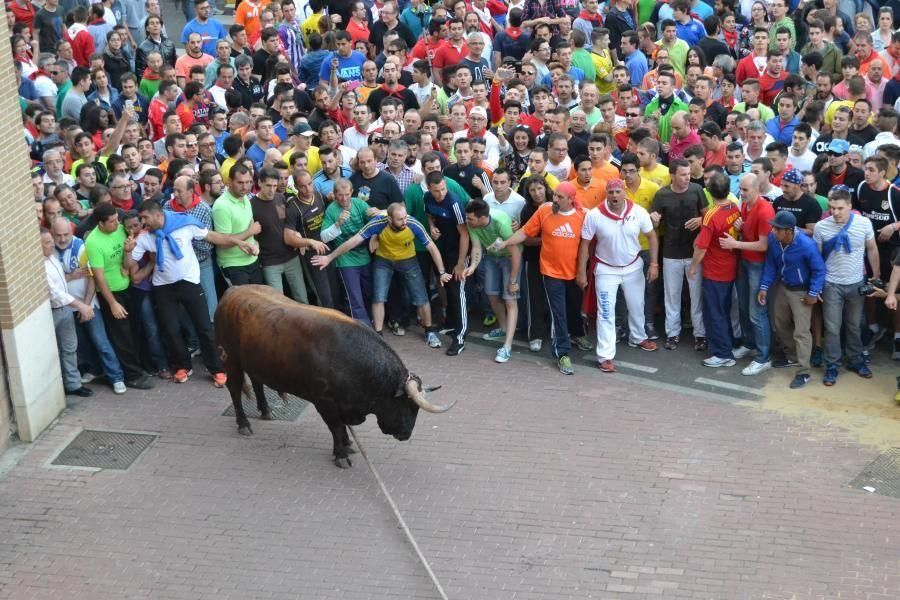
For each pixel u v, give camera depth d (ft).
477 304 52.60
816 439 41.81
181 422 43.65
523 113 57.31
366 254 49.16
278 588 34.65
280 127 55.93
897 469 39.88
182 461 41.14
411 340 49.96
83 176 48.47
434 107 59.00
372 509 38.29
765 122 56.03
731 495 38.65
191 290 45.32
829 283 44.83
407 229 47.75
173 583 34.96
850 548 35.99
